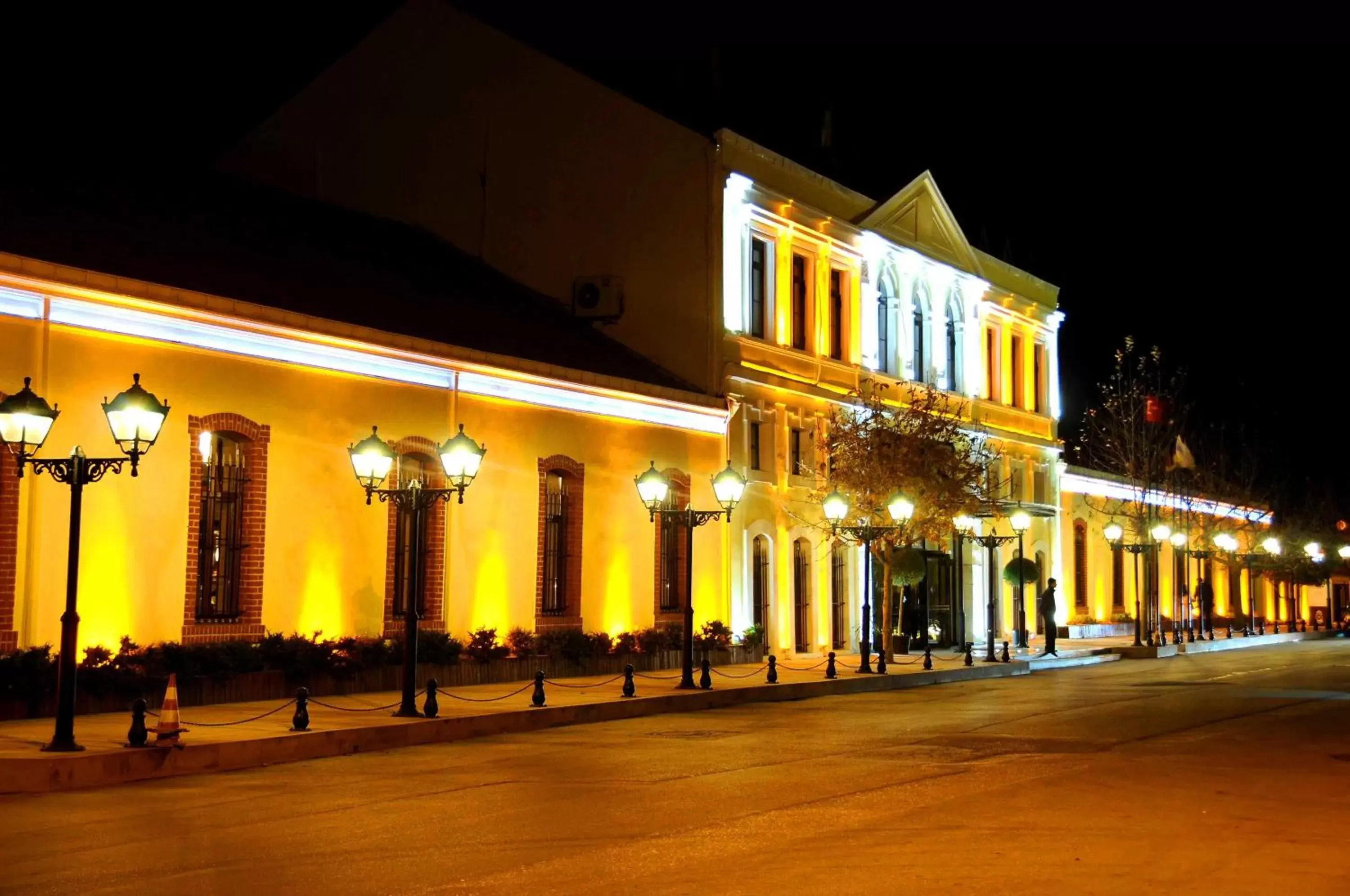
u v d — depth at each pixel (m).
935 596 41.88
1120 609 55.19
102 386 19.33
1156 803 12.95
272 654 21.16
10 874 9.98
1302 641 56.22
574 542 28.19
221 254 24.36
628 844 10.98
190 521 20.55
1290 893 9.30
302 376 22.45
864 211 38.78
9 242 19.19
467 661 24.67
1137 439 57.72
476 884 9.58
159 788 14.15
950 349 43.84
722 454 32.66
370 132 35.38
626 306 33.19
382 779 14.80
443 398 25.06
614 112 33.69
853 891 9.34
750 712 22.67
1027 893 9.28
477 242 34.50
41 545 18.53
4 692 17.53
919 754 16.70
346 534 23.17
